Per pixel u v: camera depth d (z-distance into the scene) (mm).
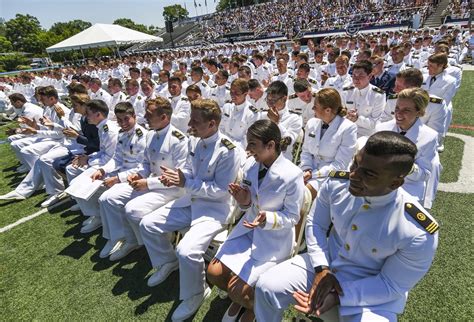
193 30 49188
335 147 3326
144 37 24359
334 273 1912
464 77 11094
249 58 13820
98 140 4535
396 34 16297
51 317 2756
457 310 2396
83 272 3291
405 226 1610
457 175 4383
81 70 15570
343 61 5879
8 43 61531
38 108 6371
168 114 3357
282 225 2201
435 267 2834
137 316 2666
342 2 35062
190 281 2570
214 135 2861
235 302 2381
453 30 15977
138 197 3266
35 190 5324
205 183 2809
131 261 3395
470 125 6375
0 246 3904
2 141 8906
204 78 8867
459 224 3369
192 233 2664
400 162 1405
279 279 1978
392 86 5723
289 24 35375
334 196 1910
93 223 4055
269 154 2215
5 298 3037
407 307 2461
